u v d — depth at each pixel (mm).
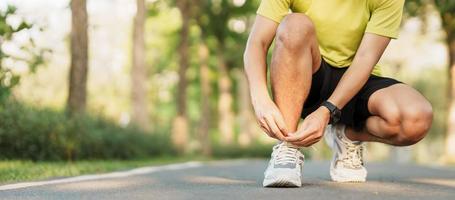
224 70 25016
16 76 7910
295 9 4090
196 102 31688
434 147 35625
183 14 19188
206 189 3695
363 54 3830
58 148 10008
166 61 31562
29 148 9734
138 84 15766
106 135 11797
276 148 3805
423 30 15273
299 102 3711
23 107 10047
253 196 3271
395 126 3770
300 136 3631
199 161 12508
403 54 23594
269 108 3682
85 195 3529
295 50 3633
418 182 4547
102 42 35844
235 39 23938
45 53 8000
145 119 15812
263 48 3941
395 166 9812
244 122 28000
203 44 23984
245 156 24016
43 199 3365
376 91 3855
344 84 3773
